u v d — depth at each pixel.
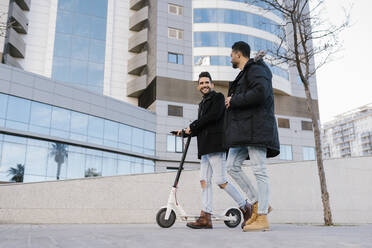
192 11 30.48
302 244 1.65
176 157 27.58
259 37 30.70
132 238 2.02
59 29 29.17
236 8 30.83
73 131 23.22
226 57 29.42
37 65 27.70
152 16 30.41
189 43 29.69
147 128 27.22
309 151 31.89
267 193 2.97
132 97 31.25
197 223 4.02
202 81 4.17
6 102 20.27
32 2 28.84
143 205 9.13
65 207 8.49
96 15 31.05
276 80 30.88
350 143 126.06
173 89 28.38
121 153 25.69
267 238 1.98
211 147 3.99
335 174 10.35
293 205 9.91
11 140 20.28
